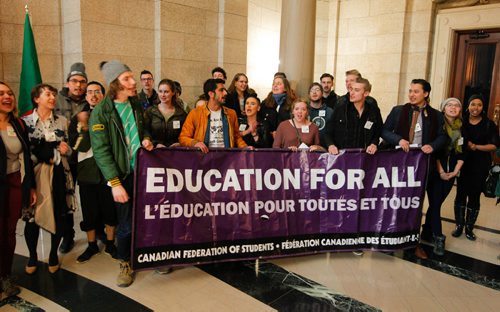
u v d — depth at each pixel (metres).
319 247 3.13
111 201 3.05
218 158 2.85
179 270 2.94
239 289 2.69
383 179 3.20
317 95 4.13
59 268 2.91
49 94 2.73
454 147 3.48
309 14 5.15
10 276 2.56
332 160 3.12
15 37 5.07
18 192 2.57
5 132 2.44
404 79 7.17
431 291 2.76
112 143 2.57
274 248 3.00
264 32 7.38
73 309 2.39
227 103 4.45
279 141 3.46
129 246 2.70
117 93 2.56
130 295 2.57
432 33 6.89
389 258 3.30
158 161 2.68
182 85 5.99
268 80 7.69
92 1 4.98
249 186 2.93
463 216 3.89
